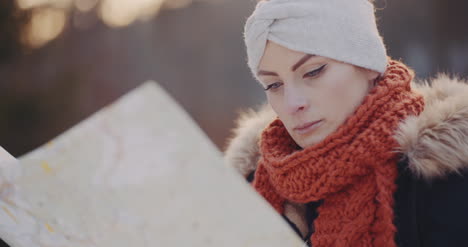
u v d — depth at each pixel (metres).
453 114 0.93
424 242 0.90
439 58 7.38
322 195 1.00
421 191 0.92
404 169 0.93
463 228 0.85
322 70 0.98
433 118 0.93
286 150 1.15
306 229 1.12
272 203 1.15
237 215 0.61
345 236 0.94
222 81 8.25
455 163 0.88
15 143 7.35
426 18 7.67
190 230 0.61
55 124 7.70
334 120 0.99
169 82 8.50
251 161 1.31
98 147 0.63
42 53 8.42
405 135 0.92
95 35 8.95
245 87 8.03
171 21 9.20
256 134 1.32
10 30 8.08
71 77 8.25
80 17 8.96
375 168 0.94
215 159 0.62
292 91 1.00
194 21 9.09
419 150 0.91
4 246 0.71
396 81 1.00
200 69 8.54
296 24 0.97
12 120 7.47
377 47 1.01
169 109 0.62
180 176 0.62
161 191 0.62
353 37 0.98
